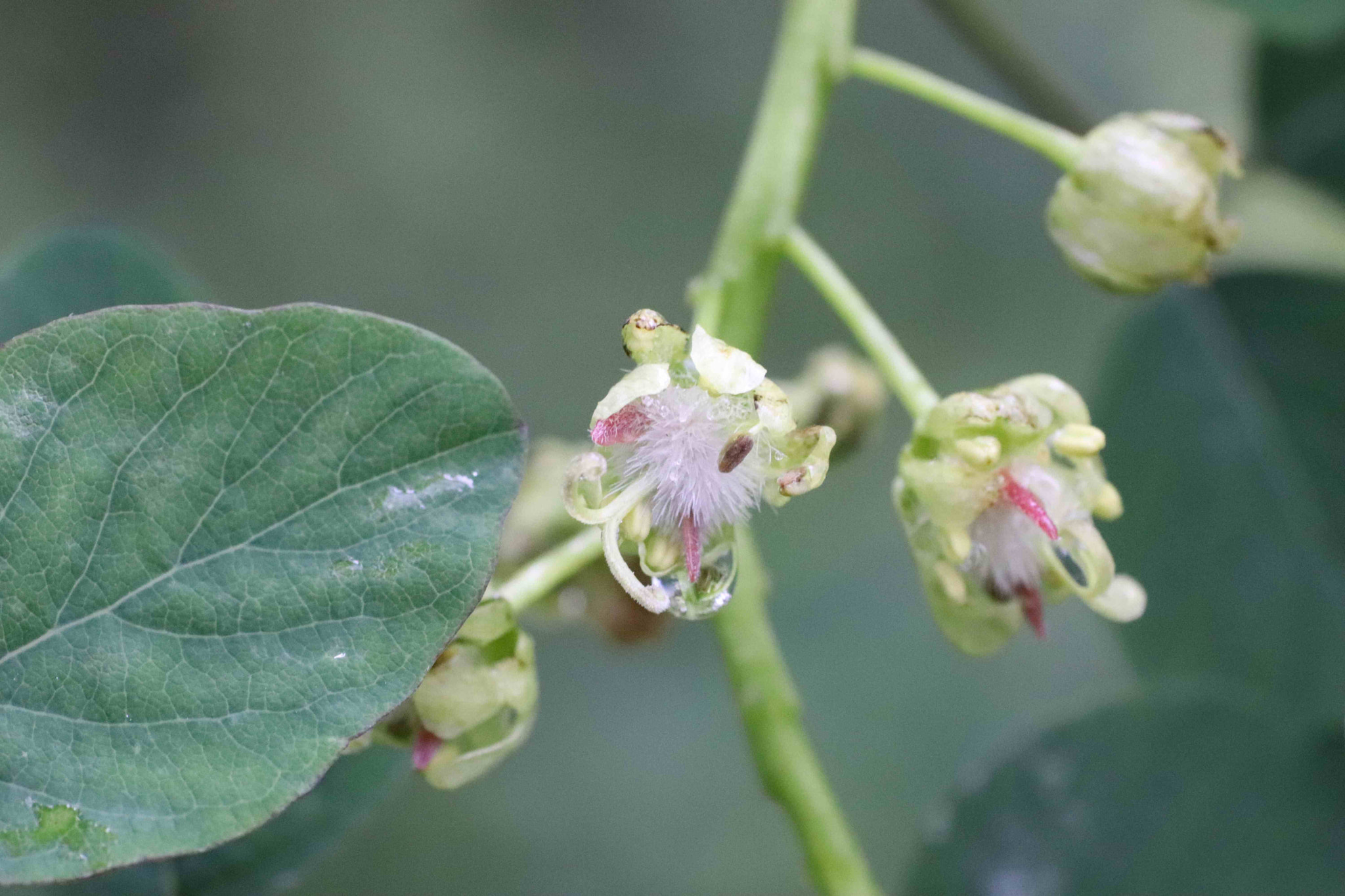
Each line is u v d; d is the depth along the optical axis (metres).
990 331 0.40
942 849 0.18
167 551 0.16
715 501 0.16
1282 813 0.18
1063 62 0.37
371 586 0.16
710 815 0.33
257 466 0.16
